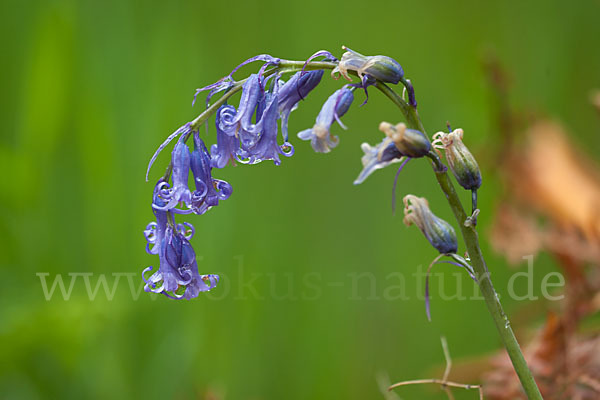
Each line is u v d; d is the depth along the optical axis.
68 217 0.67
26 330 0.60
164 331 0.64
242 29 0.80
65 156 0.68
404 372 0.67
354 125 0.78
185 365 0.63
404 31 0.83
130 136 0.68
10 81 0.76
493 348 0.65
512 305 0.64
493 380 0.54
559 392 0.53
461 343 0.66
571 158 0.58
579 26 0.76
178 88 0.70
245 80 0.45
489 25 0.80
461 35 0.81
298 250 0.71
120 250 0.66
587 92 0.74
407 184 0.73
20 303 0.62
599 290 0.55
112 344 0.63
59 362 0.61
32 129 0.67
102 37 0.71
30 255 0.65
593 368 0.53
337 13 0.82
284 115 0.45
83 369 0.62
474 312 0.66
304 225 0.72
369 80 0.45
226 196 0.45
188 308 0.64
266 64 0.45
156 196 0.45
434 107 0.79
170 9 0.74
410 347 0.67
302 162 0.75
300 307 0.68
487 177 0.64
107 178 0.67
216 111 0.45
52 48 0.66
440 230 0.45
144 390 0.63
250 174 0.72
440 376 0.57
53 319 0.60
